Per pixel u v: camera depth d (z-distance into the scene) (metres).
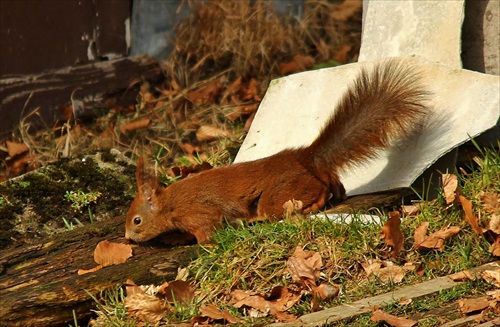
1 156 10.79
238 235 6.96
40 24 11.58
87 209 8.45
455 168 7.66
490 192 7.31
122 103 11.66
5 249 7.86
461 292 6.26
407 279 6.59
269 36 12.19
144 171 7.43
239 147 9.55
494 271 6.38
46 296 6.56
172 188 7.34
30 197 8.45
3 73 11.46
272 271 6.70
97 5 11.84
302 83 8.98
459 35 8.48
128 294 6.66
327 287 6.43
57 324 6.61
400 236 6.77
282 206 7.29
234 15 12.23
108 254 7.14
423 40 8.69
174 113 11.05
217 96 11.44
